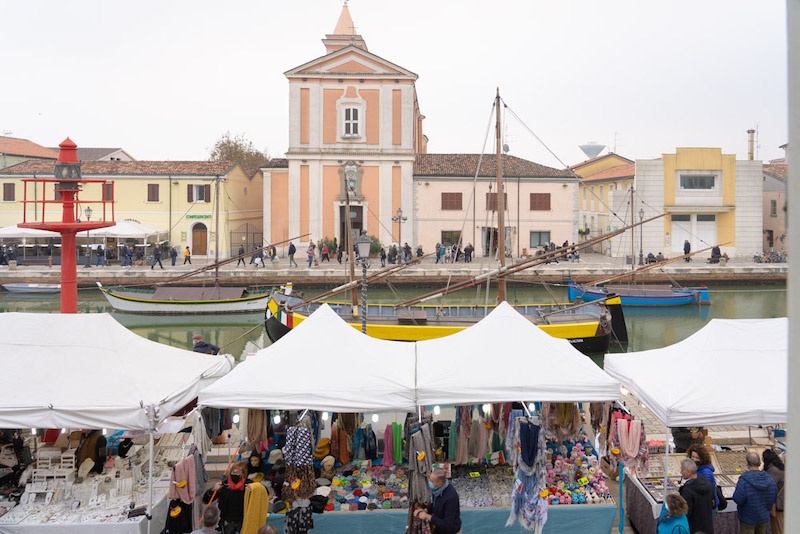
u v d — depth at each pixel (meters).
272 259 52.06
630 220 54.47
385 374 10.65
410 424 10.42
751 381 10.11
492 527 10.53
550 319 29.09
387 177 55.03
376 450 12.55
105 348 10.89
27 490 10.90
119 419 9.99
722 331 10.91
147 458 12.13
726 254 50.31
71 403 10.00
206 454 11.84
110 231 47.72
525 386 10.29
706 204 54.34
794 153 2.49
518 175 54.81
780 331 10.91
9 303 42.62
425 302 43.06
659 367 11.16
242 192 58.59
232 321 38.75
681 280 47.84
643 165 54.25
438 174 55.03
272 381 10.52
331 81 54.72
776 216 57.97
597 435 12.87
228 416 13.04
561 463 11.53
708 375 10.22
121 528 10.10
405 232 55.25
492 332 11.37
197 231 53.97
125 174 53.09
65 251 18.50
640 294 40.50
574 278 47.69
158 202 53.47
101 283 46.31
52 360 10.59
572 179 55.00
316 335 11.35
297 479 10.33
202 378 11.62
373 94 54.84
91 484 10.96
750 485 9.70
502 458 12.02
